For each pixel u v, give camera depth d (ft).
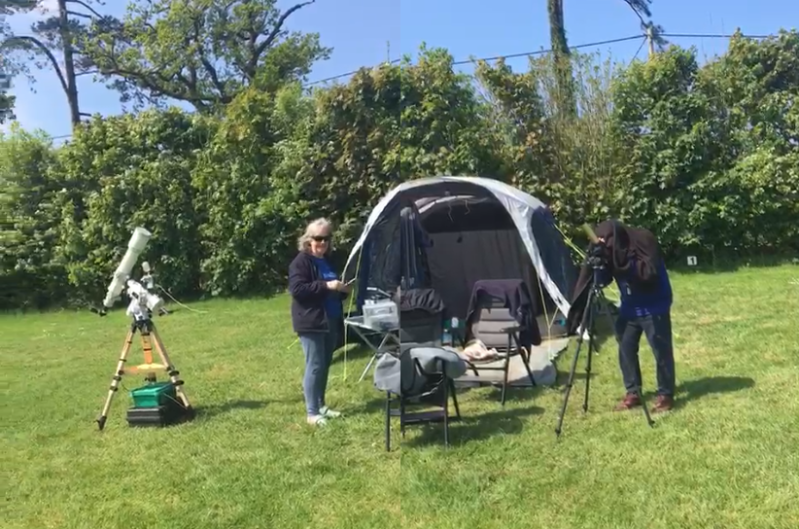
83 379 30.22
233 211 51.03
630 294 19.72
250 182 50.75
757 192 46.80
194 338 37.65
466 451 18.34
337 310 22.20
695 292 38.34
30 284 56.18
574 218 48.39
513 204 30.91
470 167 47.26
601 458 17.10
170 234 52.29
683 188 47.91
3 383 30.40
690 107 47.85
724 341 26.84
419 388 18.74
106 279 53.42
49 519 16.56
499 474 16.85
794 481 14.85
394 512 15.61
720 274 44.98
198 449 20.13
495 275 35.09
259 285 51.72
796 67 49.90
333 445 19.67
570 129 49.88
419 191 32.35
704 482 15.26
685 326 30.25
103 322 46.96
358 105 48.93
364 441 19.80
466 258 35.29
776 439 16.87
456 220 35.22
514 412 21.16
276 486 17.29
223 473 18.28
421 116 48.24
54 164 56.70
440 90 48.62
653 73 48.80
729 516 13.93
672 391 19.81
